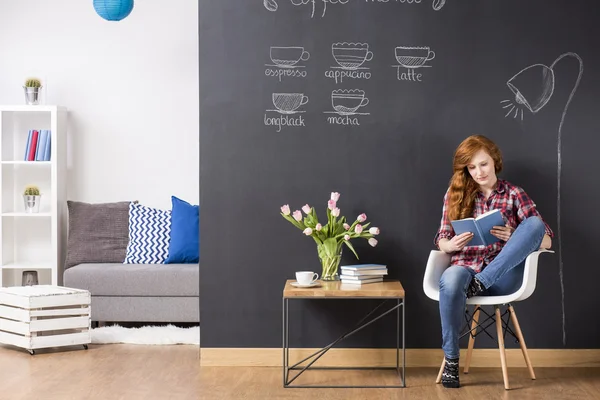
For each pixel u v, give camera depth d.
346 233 4.16
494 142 4.32
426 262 4.34
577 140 4.32
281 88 4.34
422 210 4.34
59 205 5.91
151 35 6.05
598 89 4.32
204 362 4.35
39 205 6.04
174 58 6.05
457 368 3.85
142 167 6.09
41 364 4.36
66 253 6.00
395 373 4.18
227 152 4.36
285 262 4.36
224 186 4.36
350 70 4.34
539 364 4.32
